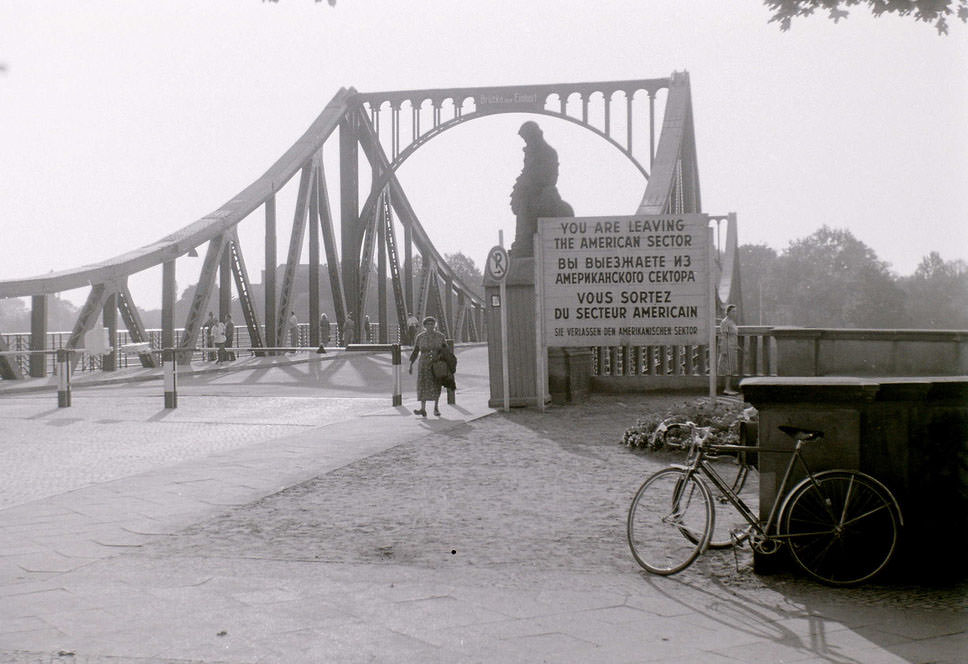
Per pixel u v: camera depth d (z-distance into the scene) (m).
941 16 6.62
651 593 5.51
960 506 5.75
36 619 5.01
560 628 4.88
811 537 5.77
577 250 14.64
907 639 4.72
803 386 5.82
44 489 8.88
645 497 6.22
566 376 15.91
